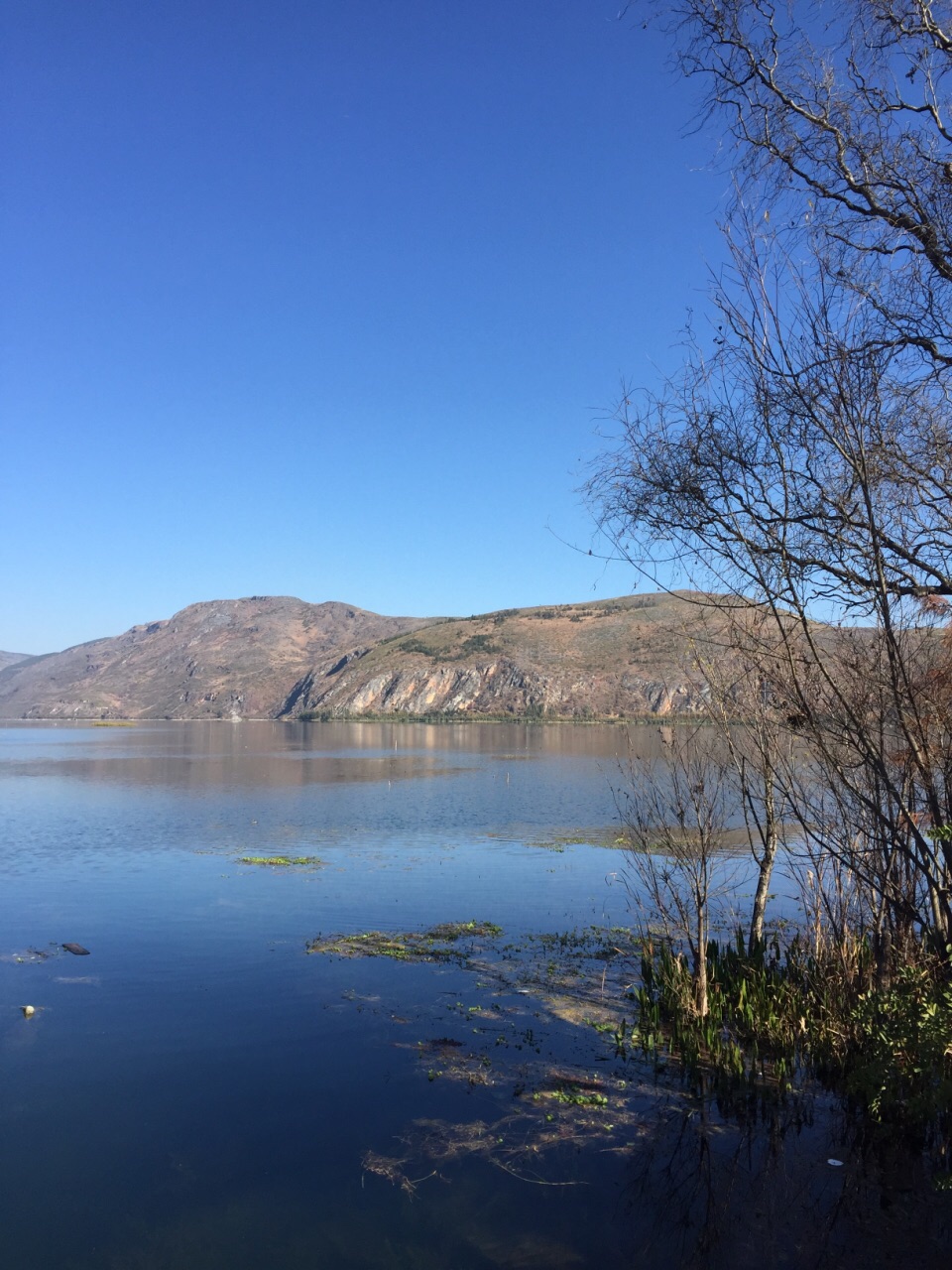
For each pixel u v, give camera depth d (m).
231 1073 10.07
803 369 6.85
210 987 13.22
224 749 92.81
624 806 38.69
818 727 7.62
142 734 142.38
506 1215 7.21
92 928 17.03
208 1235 6.95
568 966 14.41
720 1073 9.85
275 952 15.27
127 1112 9.07
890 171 6.65
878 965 9.56
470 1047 10.85
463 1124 8.80
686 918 12.21
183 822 34.19
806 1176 7.83
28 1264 6.56
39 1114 9.01
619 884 21.52
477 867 24.02
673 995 11.75
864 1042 9.34
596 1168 7.98
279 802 41.50
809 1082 9.80
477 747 91.12
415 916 18.23
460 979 13.66
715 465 7.37
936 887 7.20
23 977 13.73
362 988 13.17
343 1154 8.20
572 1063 10.35
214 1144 8.41
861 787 8.92
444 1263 6.57
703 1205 7.32
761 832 12.79
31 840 29.11
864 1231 6.91
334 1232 6.98
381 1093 9.50
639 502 7.89
